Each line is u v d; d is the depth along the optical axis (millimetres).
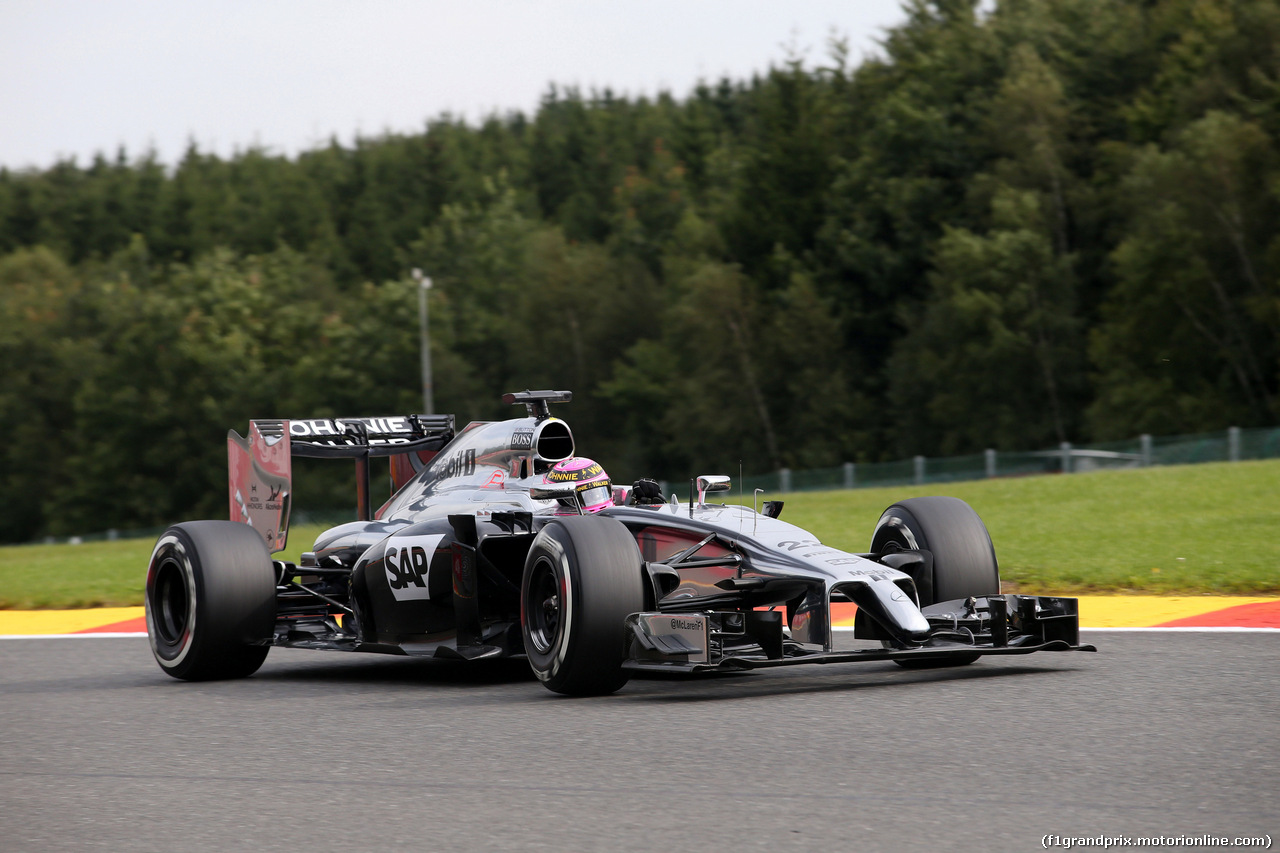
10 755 14273
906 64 170625
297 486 172000
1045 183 144000
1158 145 137125
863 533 40062
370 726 15094
